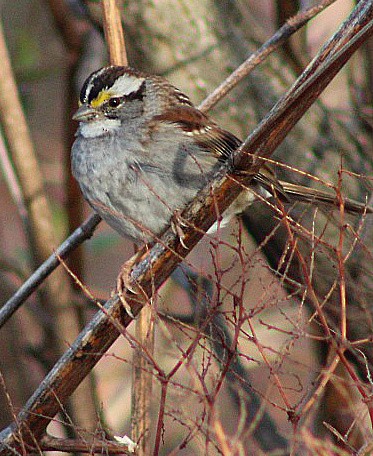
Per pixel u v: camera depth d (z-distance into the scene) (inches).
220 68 375.6
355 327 332.8
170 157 350.6
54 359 407.2
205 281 354.9
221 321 288.8
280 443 349.4
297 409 256.5
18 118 393.1
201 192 283.4
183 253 289.0
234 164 275.6
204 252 440.8
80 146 360.8
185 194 350.0
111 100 360.5
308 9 329.1
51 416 285.3
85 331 287.6
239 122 371.2
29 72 509.0
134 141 354.0
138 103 362.6
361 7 264.8
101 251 532.4
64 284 407.5
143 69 379.6
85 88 366.6
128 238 358.0
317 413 338.0
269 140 269.7
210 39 376.2
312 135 367.9
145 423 288.4
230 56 376.5
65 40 467.8
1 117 391.9
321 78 256.7
